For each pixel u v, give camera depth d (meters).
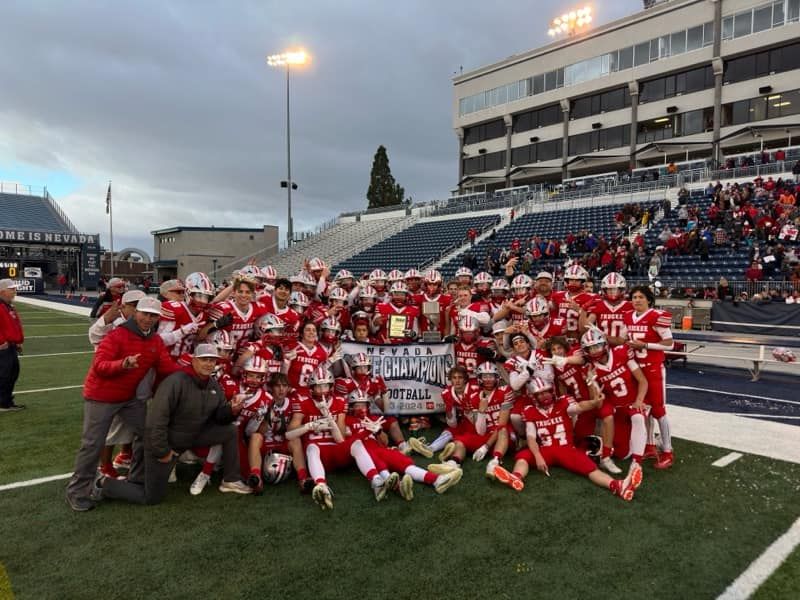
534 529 3.81
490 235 27.86
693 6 30.59
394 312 7.01
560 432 5.08
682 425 6.55
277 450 4.89
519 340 5.36
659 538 3.70
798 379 9.91
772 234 17.78
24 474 4.78
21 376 9.40
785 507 4.22
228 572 3.21
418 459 5.36
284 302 6.18
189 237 46.38
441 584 3.11
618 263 18.89
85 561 3.32
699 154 31.59
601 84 34.91
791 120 27.98
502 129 41.91
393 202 61.34
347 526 3.84
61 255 48.25
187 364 4.71
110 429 4.54
